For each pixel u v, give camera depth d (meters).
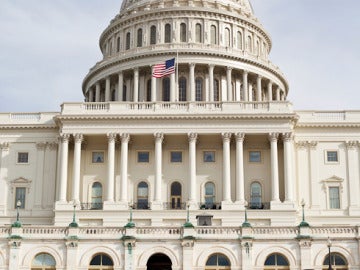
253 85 98.31
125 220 69.94
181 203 74.88
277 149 75.12
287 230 48.69
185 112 75.25
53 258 48.41
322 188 76.00
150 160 76.44
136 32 99.81
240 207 71.31
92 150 77.00
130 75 96.88
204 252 48.22
